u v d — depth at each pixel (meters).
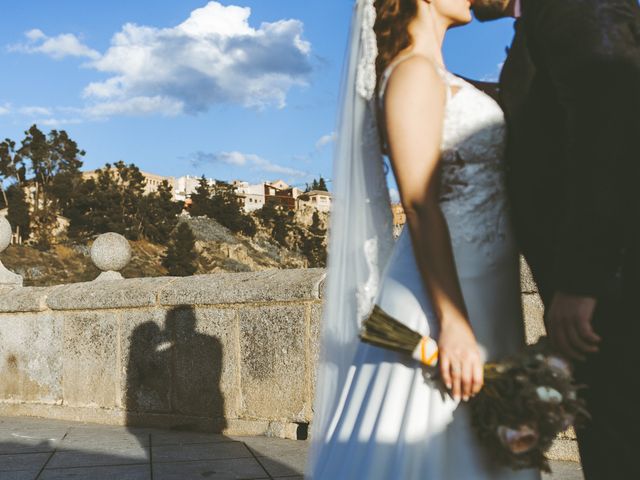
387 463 1.53
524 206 1.64
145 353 5.77
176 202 127.31
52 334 6.35
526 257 1.72
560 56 1.43
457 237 1.61
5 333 6.63
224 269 118.19
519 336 1.67
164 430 5.55
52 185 114.00
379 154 1.71
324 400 1.81
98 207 115.56
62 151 117.81
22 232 107.94
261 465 4.23
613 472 1.53
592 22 1.41
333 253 1.81
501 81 1.73
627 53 1.39
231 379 5.32
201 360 5.46
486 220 1.63
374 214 1.73
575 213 1.40
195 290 5.46
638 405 1.48
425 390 1.53
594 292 1.40
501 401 1.44
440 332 1.48
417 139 1.53
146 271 105.62
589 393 1.56
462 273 1.60
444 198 1.62
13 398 6.56
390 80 1.59
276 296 5.07
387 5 1.67
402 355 1.56
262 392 5.18
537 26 1.50
